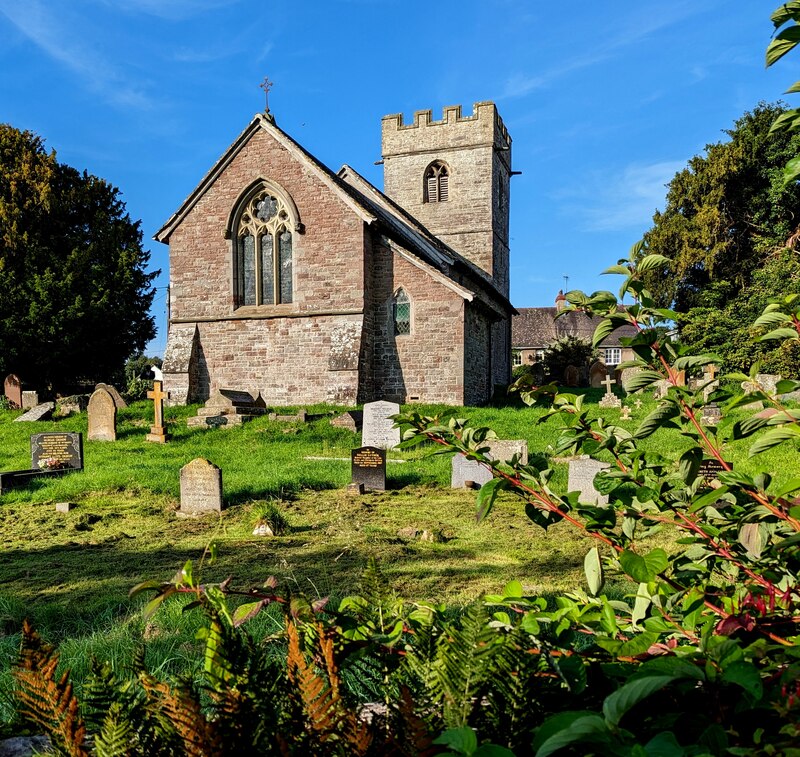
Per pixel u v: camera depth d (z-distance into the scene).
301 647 1.49
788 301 1.71
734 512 1.92
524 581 6.13
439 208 35.28
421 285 24.11
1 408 25.33
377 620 1.72
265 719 1.22
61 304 30.38
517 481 1.95
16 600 5.77
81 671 3.70
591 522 1.81
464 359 24.00
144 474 12.74
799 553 1.66
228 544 8.05
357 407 22.38
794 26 1.48
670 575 1.91
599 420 2.02
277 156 24.50
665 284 39.34
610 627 1.65
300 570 6.73
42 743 1.59
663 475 2.04
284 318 24.42
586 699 1.36
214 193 25.27
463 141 34.88
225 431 18.89
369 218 23.38
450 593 5.78
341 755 1.17
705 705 1.22
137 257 34.31
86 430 20.09
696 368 1.87
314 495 11.25
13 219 31.23
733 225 39.19
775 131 1.61
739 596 1.69
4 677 3.39
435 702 1.30
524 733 1.21
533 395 2.14
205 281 25.34
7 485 12.12
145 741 1.27
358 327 23.48
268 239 25.09
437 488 11.86
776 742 1.00
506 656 1.26
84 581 6.57
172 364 24.81
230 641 1.35
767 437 1.59
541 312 68.38
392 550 7.54
